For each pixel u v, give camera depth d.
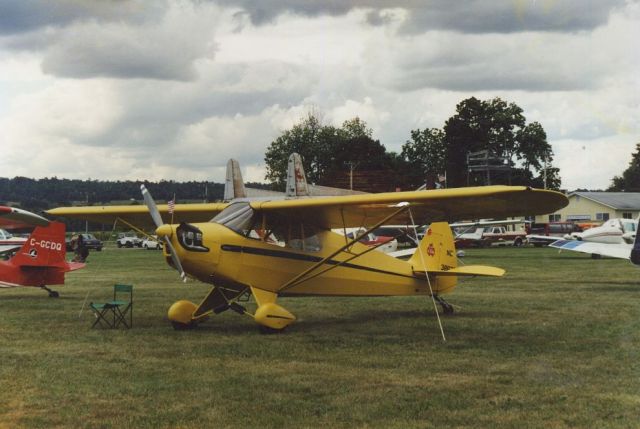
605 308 12.54
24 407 5.91
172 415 5.66
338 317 11.74
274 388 6.54
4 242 36.66
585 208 60.59
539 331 9.94
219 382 6.79
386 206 9.95
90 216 12.82
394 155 82.50
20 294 16.05
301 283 10.84
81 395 6.30
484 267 12.27
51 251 14.70
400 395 6.27
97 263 30.19
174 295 15.63
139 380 6.89
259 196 40.31
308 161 84.94
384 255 12.04
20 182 106.69
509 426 5.34
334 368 7.44
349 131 86.06
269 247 10.42
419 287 12.52
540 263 26.88
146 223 13.45
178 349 8.61
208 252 9.80
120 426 5.39
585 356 8.04
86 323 11.05
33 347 8.78
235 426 5.38
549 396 6.20
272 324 9.88
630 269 23.11
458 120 73.50
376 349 8.58
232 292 10.75
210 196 111.81
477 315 11.81
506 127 73.00
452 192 9.10
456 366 7.52
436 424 5.40
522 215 10.45
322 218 10.88
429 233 12.58
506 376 7.02
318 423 5.44
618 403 5.97
